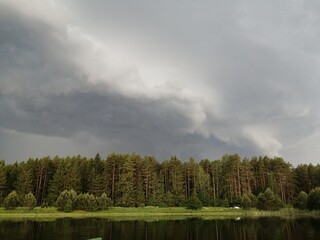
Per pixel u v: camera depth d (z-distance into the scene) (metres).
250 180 145.00
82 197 105.94
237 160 136.62
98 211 106.88
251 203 117.31
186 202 119.50
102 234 50.44
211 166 151.25
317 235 49.22
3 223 65.56
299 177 143.88
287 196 139.25
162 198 124.62
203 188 134.00
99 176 131.50
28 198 101.62
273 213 107.12
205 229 59.22
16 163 134.62
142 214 105.00
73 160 141.25
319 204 104.31
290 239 45.50
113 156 135.00
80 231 53.47
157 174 151.62
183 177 146.25
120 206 119.56
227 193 135.88
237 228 60.59
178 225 66.88
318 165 148.12
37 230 53.62
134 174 134.50
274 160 148.62
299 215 101.19
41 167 131.25
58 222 70.19
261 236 49.03
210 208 118.94
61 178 121.31
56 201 106.00
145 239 46.47
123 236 49.19
